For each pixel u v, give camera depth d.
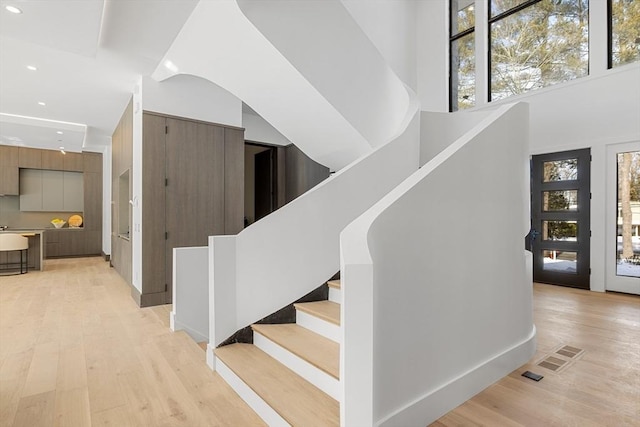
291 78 3.17
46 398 2.07
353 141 3.82
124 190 6.07
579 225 4.89
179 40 3.32
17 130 6.37
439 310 1.84
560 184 5.08
